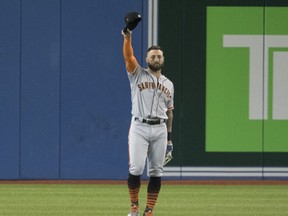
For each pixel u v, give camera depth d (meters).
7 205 40.16
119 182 49.59
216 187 48.06
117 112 49.31
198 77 49.47
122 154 49.53
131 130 32.94
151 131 32.66
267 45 49.50
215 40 49.47
